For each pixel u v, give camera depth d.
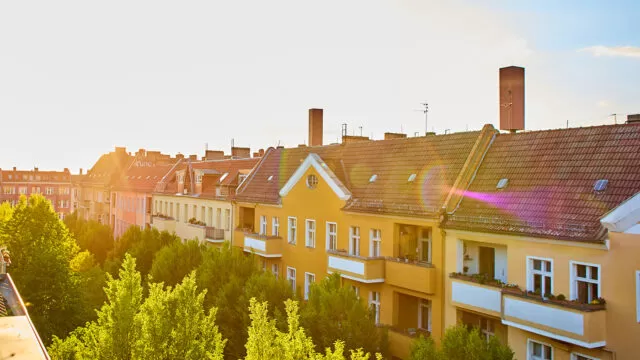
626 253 15.25
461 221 20.69
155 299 15.51
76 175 127.69
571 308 15.77
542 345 17.62
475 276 19.70
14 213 29.89
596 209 16.80
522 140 21.95
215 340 15.49
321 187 28.56
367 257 23.69
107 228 54.62
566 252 16.92
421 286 21.72
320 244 28.62
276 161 38.06
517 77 25.95
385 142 29.16
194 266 30.45
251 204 35.53
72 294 26.42
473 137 24.03
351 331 19.44
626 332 15.20
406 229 24.11
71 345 16.86
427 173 24.30
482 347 14.95
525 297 17.17
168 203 52.06
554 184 18.95
